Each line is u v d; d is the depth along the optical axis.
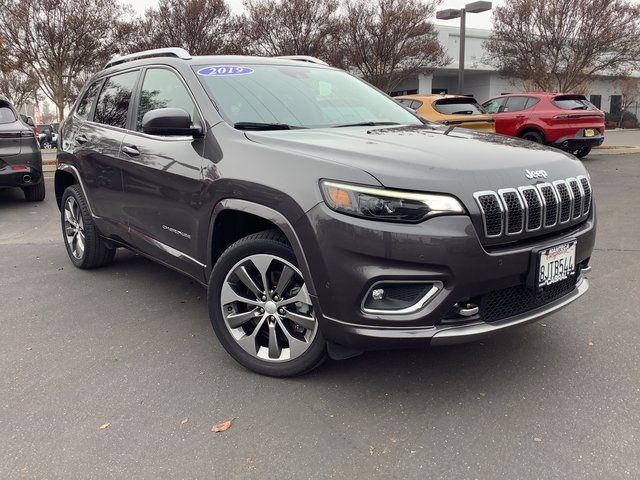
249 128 3.33
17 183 8.30
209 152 3.25
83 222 4.99
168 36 18.75
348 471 2.38
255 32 19.36
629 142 21.14
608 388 2.97
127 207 4.14
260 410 2.84
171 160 3.54
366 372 3.19
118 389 3.07
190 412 2.84
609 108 38.28
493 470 2.36
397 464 2.41
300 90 3.91
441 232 2.48
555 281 2.84
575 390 2.96
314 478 2.34
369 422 2.72
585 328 3.73
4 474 2.39
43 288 4.79
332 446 2.54
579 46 20.98
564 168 3.02
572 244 2.93
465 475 2.33
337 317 2.67
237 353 3.21
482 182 2.60
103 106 4.70
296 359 3.02
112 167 4.23
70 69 17.86
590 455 2.44
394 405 2.86
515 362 3.28
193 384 3.11
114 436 2.65
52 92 17.94
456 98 11.84
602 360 3.28
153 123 3.19
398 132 3.39
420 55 20.36
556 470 2.35
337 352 2.87
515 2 21.97
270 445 2.56
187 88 3.63
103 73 4.98
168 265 3.88
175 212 3.56
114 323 3.99
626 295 4.33
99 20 17.45
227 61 3.94
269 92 3.74
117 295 4.58
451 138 3.22
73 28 17.03
